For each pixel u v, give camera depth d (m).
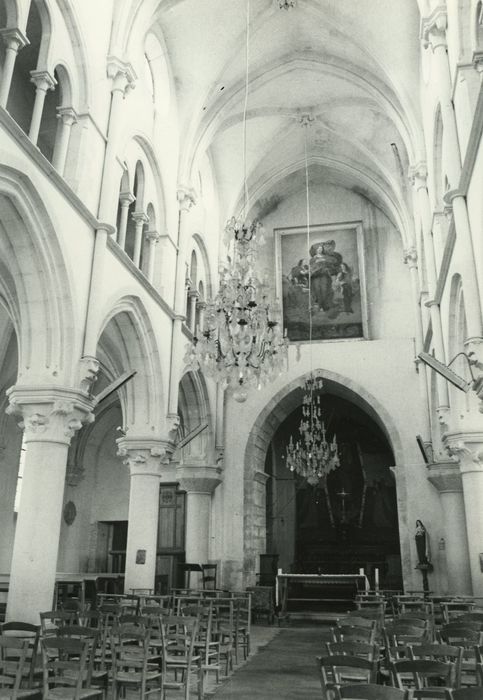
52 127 16.62
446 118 13.36
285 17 19.14
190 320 21.14
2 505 20.83
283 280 25.73
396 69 18.58
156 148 17.86
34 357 11.90
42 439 11.62
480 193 10.57
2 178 10.38
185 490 23.88
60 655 7.50
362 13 18.33
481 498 14.91
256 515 23.56
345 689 4.39
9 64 10.72
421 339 21.80
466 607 13.59
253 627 18.56
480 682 5.43
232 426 23.75
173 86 19.80
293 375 23.80
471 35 12.05
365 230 25.78
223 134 23.56
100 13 14.58
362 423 29.88
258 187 25.20
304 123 23.38
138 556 16.08
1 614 12.42
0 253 11.78
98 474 26.30
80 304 12.67
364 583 21.17
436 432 20.41
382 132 22.89
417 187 18.44
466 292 11.51
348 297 24.89
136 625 8.05
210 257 22.83
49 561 11.11
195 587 21.39
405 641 6.88
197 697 8.81
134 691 9.00
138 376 16.86
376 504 28.81
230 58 19.75
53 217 11.63
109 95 14.73
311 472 22.44
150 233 17.77
